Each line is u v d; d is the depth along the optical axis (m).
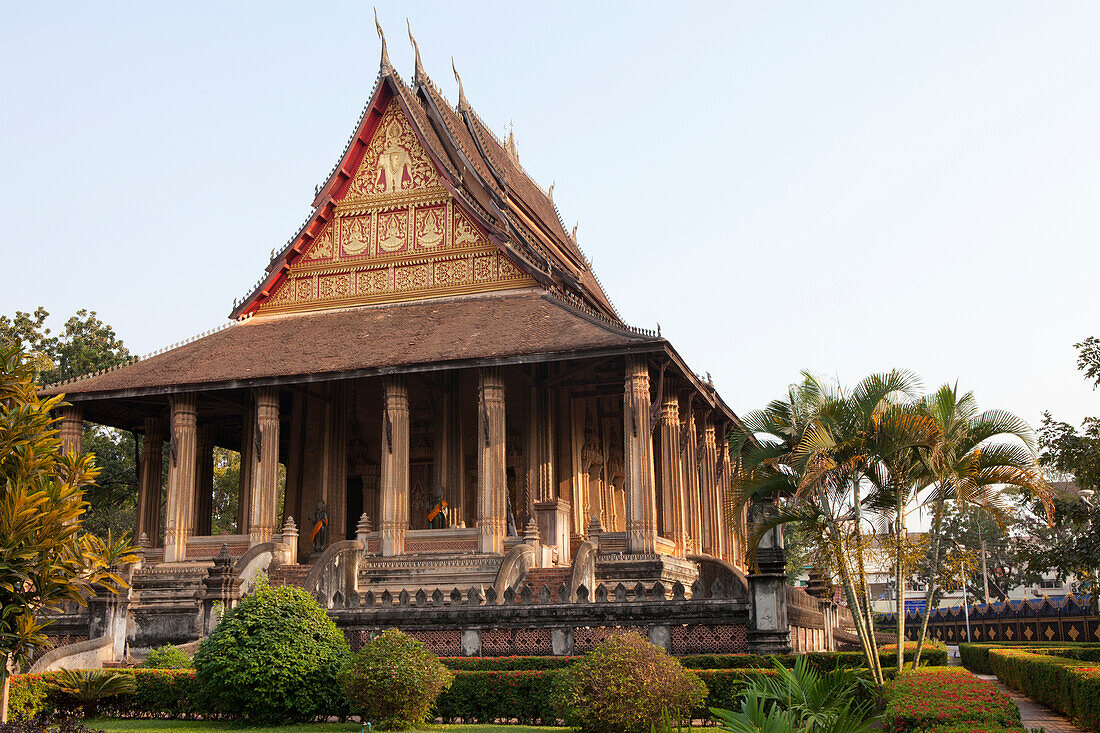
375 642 19.81
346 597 31.47
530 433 40.56
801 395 20.84
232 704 20.17
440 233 43.16
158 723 20.67
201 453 47.97
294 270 44.66
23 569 16.08
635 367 34.62
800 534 21.06
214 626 25.00
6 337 57.53
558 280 41.94
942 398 20.06
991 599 80.44
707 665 20.25
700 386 39.91
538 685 20.09
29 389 17.25
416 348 37.47
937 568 19.83
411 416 43.56
